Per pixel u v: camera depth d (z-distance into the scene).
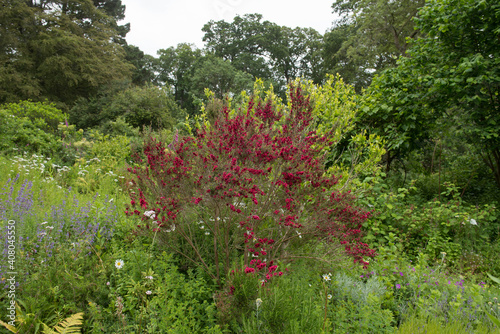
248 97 4.21
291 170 2.87
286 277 2.57
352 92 6.79
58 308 2.34
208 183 2.56
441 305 2.86
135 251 2.98
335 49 24.61
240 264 2.85
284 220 2.87
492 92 5.53
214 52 36.16
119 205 4.55
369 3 17.11
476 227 4.82
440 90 5.52
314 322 2.06
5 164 6.05
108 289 2.63
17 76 19.81
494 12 5.15
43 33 21.38
